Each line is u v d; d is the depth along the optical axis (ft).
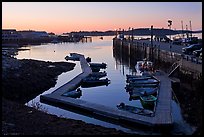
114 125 97.25
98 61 324.39
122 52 415.23
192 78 134.72
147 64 215.31
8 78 148.56
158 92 127.03
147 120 91.25
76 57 351.05
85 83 175.94
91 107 109.60
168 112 98.32
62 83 181.47
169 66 190.80
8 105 104.27
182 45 274.77
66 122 89.04
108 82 183.01
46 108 120.47
